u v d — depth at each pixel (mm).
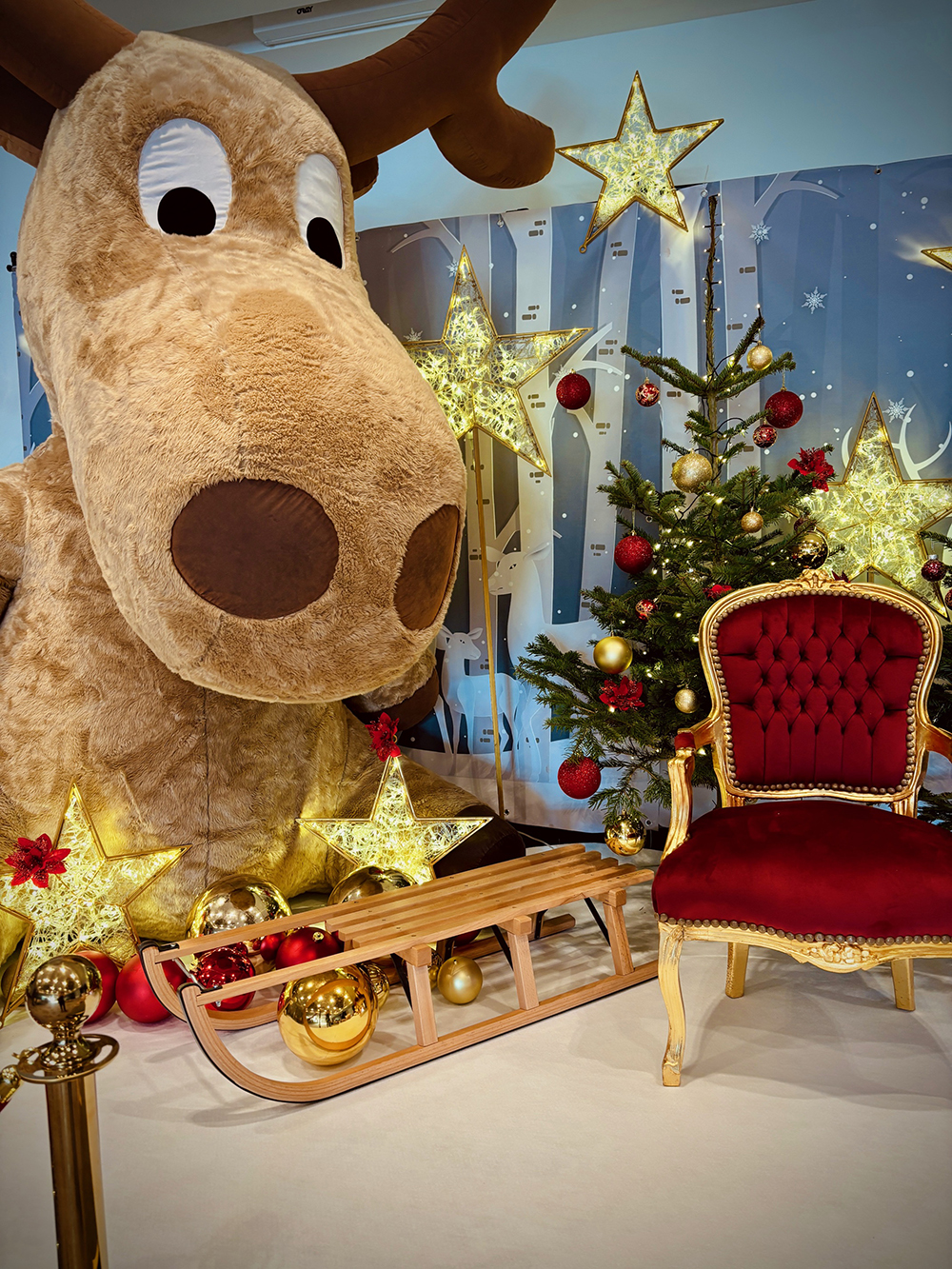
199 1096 1915
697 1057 2010
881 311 3123
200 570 1812
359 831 2562
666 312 3328
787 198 3180
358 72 2389
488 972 2506
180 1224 1500
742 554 2861
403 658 2027
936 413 3088
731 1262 1392
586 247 3385
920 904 1736
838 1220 1484
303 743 2725
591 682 3086
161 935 2498
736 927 1831
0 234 4109
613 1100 1844
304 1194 1575
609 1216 1501
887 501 3107
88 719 2322
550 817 3609
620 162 3264
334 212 2275
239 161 2086
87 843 2270
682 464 2838
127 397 1844
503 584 3598
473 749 3680
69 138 2072
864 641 2250
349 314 2029
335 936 2342
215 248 2033
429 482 1941
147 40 2117
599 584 3480
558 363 3463
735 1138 1711
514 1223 1487
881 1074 1930
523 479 3543
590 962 2531
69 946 2268
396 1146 1711
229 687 1936
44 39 2014
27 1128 1826
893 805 2213
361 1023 1962
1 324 4078
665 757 2949
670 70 3453
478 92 2533
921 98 3232
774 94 3359
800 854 1842
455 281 3385
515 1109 1824
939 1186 1569
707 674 2316
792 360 2957
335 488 1800
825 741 2240
